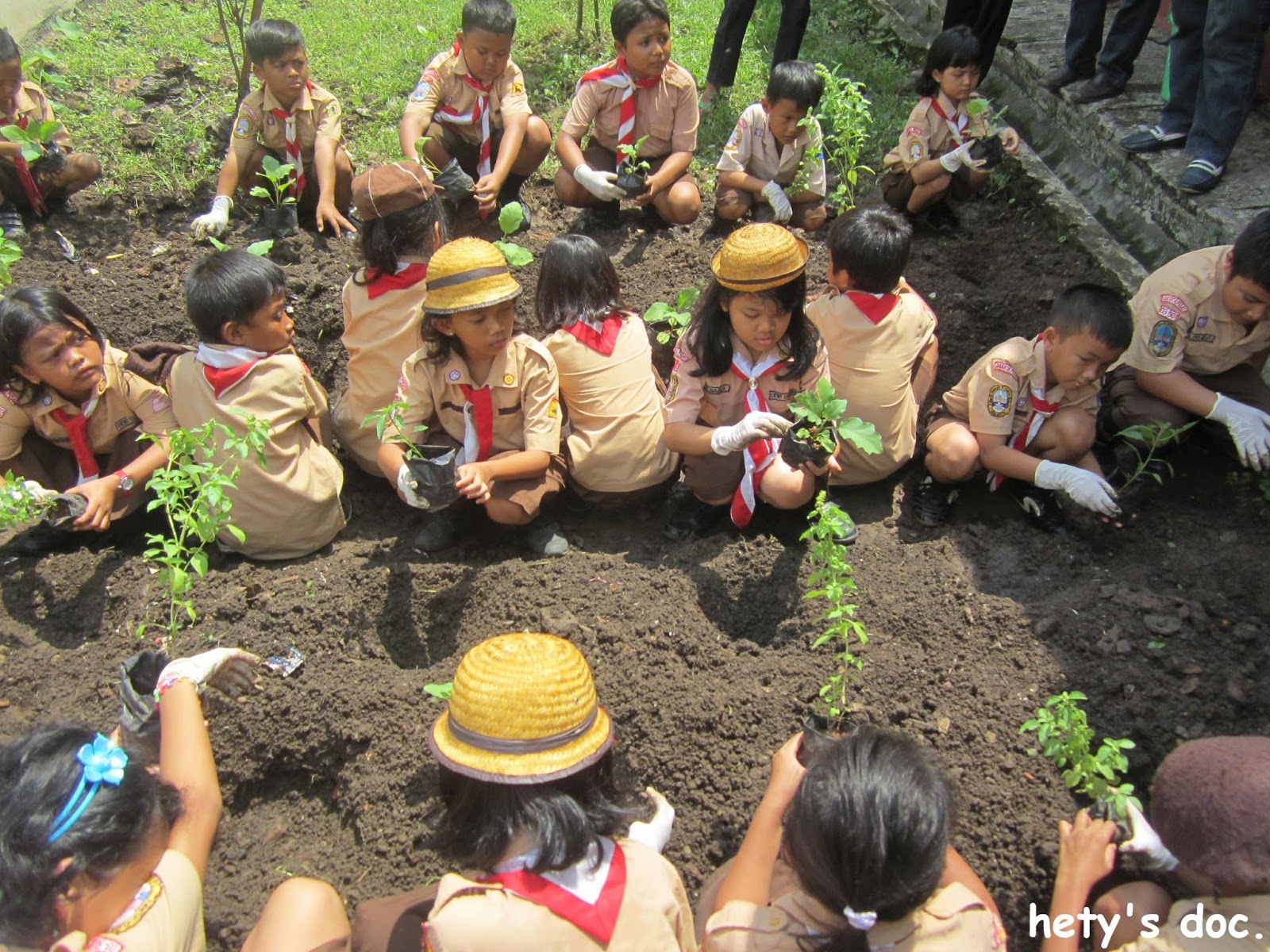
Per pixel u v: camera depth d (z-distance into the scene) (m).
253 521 4.07
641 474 4.30
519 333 4.13
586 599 3.87
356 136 6.76
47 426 4.18
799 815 2.15
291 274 5.52
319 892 2.77
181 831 2.67
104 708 3.58
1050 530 4.16
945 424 4.24
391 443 4.00
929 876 2.08
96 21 7.92
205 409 4.07
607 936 2.18
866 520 4.41
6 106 5.90
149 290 5.55
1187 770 2.50
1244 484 4.29
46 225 5.98
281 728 3.53
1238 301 3.96
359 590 3.98
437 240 4.40
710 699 3.45
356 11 8.12
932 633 3.70
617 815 2.34
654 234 5.92
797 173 5.80
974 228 6.00
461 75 5.84
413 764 3.37
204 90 7.15
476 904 2.17
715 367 3.96
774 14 7.96
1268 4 4.85
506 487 4.09
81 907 2.23
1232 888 2.38
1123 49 6.00
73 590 4.03
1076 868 2.74
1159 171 5.37
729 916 2.37
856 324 4.20
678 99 5.79
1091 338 3.80
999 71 7.12
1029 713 3.39
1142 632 3.62
